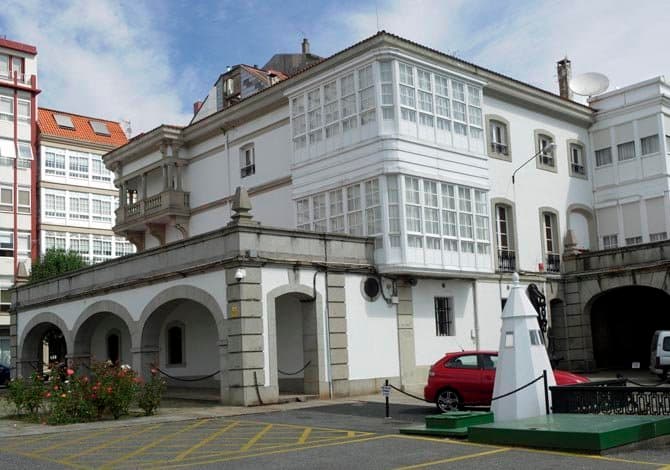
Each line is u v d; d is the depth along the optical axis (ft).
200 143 100.22
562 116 98.22
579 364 91.45
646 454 32.99
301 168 81.25
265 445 39.50
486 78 85.15
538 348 42.37
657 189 95.14
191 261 68.44
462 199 79.20
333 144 77.61
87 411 53.67
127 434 46.29
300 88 81.97
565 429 34.53
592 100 102.99
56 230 158.51
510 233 88.48
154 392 57.62
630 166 98.27
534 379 41.63
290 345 72.69
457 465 31.24
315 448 37.73
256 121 90.99
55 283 94.12
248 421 51.60
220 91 131.95
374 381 70.74
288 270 65.41
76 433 47.62
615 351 102.32
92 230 164.55
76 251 146.92
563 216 96.27
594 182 101.76
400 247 71.97
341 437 41.63
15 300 104.37
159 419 53.83
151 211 102.17
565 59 111.86
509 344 42.39
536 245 91.56
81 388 54.80
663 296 101.45
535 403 41.34
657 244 85.51
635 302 103.91
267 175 88.38
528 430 35.35
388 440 39.73
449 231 76.89
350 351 69.21
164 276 70.85
